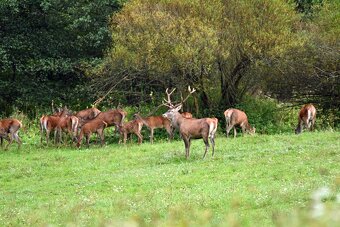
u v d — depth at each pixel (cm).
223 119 6394
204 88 6250
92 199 3203
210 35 5812
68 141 5716
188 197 3005
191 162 4162
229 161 4081
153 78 6300
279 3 6084
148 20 6028
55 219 2798
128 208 2875
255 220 2397
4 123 5259
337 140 4666
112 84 6562
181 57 5788
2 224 2797
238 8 6116
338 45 6259
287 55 6159
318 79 6425
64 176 4122
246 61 6222
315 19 6550
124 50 6050
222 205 2777
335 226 1551
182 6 6119
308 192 2833
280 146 4525
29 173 4241
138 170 4028
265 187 3125
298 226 1612
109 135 5984
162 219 2577
